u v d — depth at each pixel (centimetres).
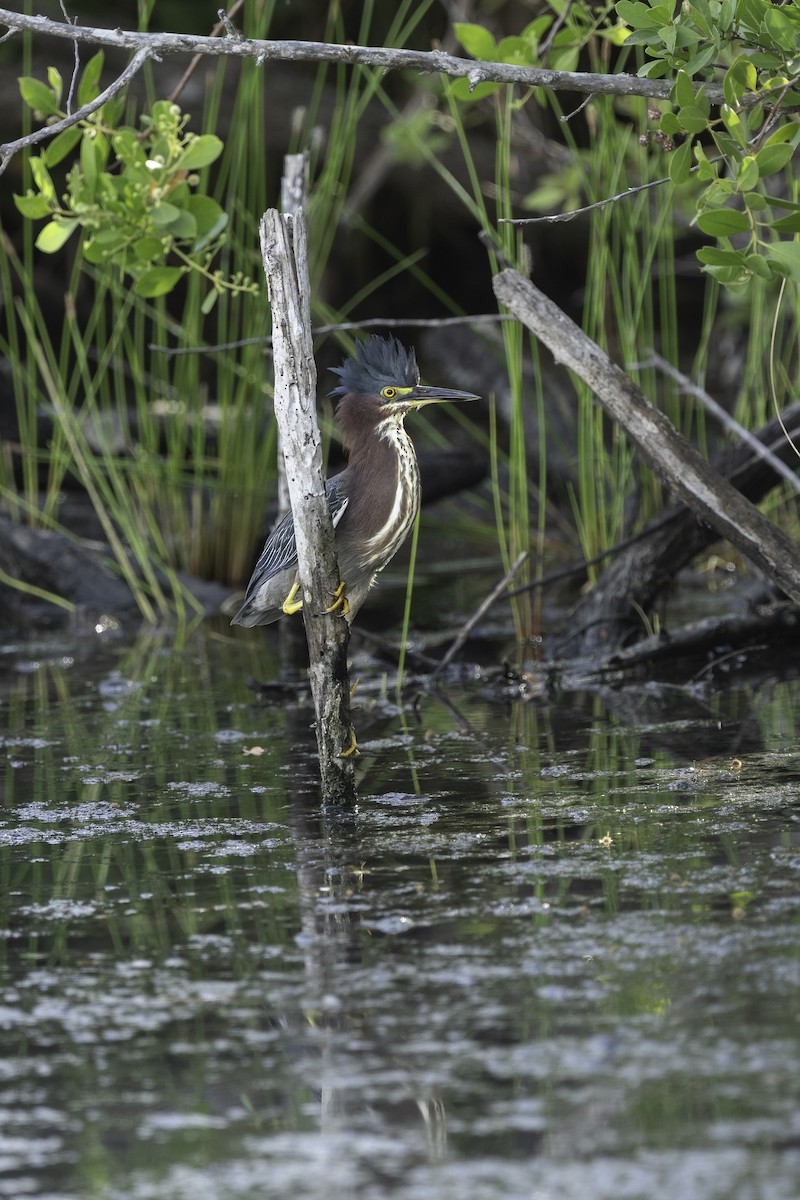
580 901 680
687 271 1933
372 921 672
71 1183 461
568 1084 505
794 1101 484
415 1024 558
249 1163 470
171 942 659
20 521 1912
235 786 954
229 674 1401
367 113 2539
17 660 1538
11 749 1105
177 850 807
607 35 1153
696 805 834
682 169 860
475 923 661
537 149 2000
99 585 1805
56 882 758
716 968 590
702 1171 448
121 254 1072
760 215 1531
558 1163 459
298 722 1161
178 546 1844
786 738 991
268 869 762
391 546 1058
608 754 983
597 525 1511
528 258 1294
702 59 841
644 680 1258
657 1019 548
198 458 1769
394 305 2945
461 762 990
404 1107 497
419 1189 450
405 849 784
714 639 1307
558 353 1012
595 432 1505
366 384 1035
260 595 1109
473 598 1755
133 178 1015
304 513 825
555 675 1289
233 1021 570
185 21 2550
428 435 2428
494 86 1003
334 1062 532
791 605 1335
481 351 2455
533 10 2461
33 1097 516
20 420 1853
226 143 2178
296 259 809
